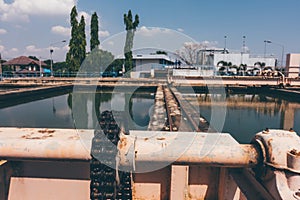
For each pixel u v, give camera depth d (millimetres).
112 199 2393
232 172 2729
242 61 42344
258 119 15461
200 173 2977
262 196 2305
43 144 2510
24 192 2926
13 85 30250
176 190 2869
